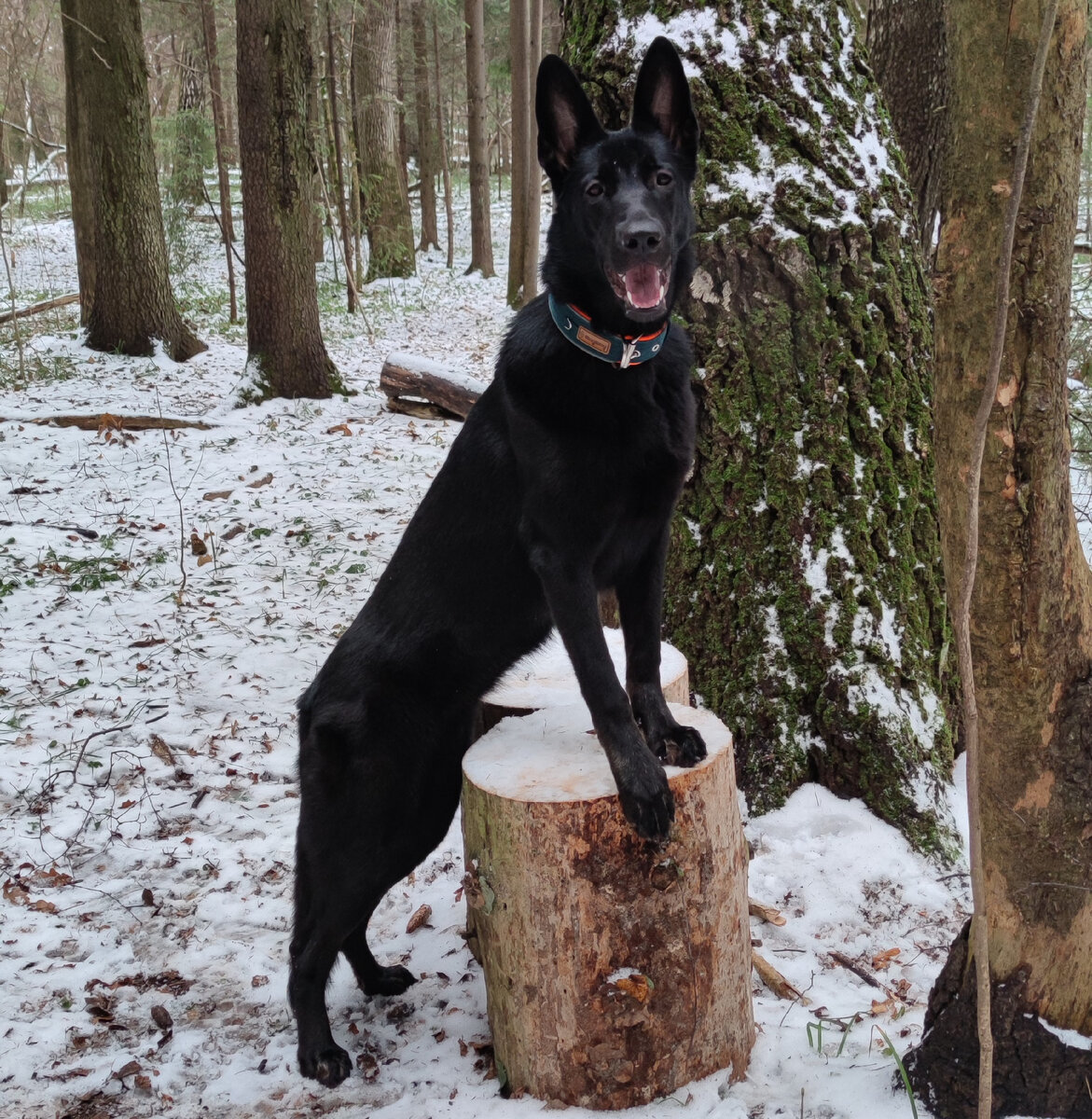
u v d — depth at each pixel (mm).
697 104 3467
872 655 3498
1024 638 1989
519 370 2484
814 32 3492
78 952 3055
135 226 12164
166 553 6402
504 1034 2430
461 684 2723
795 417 3516
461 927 3186
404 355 10391
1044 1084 2152
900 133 5355
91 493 7543
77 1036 2697
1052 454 1894
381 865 2639
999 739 2070
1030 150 1750
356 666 2707
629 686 2623
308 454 8820
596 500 2459
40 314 14305
